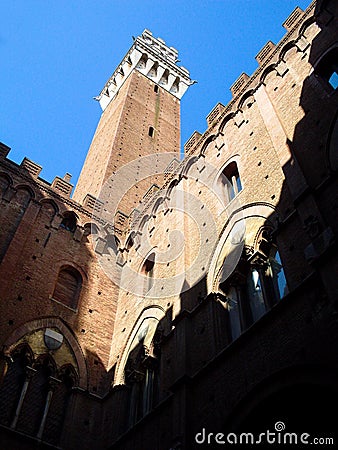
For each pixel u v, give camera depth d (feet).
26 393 70.33
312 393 42.98
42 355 75.92
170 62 223.71
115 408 72.43
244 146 82.28
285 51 85.25
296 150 65.92
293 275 52.54
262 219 65.00
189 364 59.88
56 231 97.86
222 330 60.23
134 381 73.41
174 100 208.33
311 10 82.43
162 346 68.44
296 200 56.18
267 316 50.85
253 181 72.95
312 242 49.49
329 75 70.79
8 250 84.58
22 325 77.56
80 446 69.21
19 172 100.01
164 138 174.40
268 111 79.41
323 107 66.54
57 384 74.08
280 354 47.14
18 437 65.05
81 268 95.55
